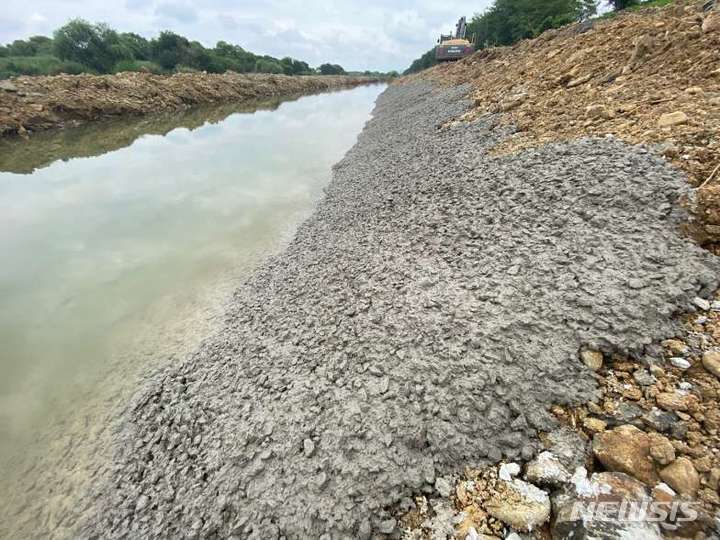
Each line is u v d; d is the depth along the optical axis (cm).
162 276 998
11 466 539
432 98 2369
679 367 389
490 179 845
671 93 789
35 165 1967
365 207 1120
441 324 522
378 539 343
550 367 424
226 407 536
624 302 457
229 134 2741
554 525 309
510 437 383
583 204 624
